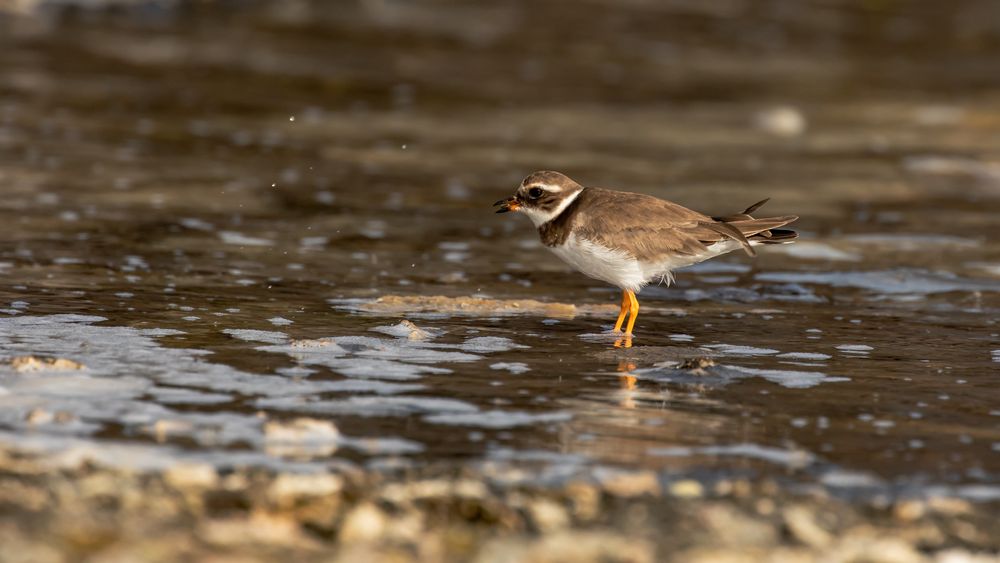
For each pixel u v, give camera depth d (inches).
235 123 906.7
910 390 389.4
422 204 712.4
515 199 493.7
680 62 1288.1
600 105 1071.6
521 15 1481.3
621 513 285.9
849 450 331.6
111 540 256.8
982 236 674.8
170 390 361.4
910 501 297.9
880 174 849.5
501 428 340.5
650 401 370.6
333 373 388.5
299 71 1112.8
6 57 1055.6
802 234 672.4
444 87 1101.1
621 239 464.4
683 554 266.7
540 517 282.2
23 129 828.6
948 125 1047.6
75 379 366.6
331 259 576.7
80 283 499.8
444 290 530.6
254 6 1398.9
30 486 282.4
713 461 320.5
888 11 1674.5
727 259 615.8
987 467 321.4
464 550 264.4
